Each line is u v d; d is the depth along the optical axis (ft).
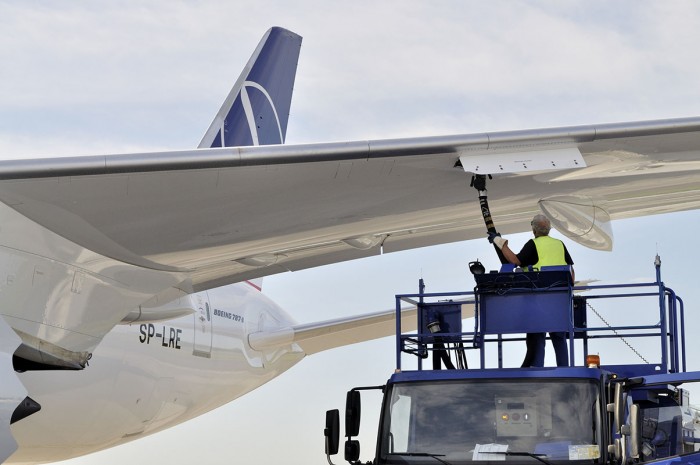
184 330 104.47
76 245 67.00
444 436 53.98
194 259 75.87
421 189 69.15
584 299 61.72
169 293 84.53
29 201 61.11
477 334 59.98
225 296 115.03
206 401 114.21
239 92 115.24
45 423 88.94
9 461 94.63
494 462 52.65
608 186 76.64
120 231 66.74
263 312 122.62
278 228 73.10
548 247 60.59
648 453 53.83
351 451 56.65
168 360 101.76
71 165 58.85
